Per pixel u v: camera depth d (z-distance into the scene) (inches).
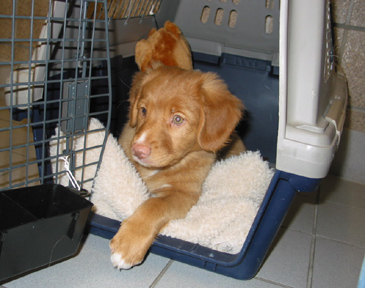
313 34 15.0
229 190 20.0
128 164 18.1
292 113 15.4
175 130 18.9
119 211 17.2
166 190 20.0
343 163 31.2
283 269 18.3
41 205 14.7
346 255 20.1
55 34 17.6
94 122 19.1
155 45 26.1
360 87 29.8
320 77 15.3
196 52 30.5
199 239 16.6
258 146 30.1
